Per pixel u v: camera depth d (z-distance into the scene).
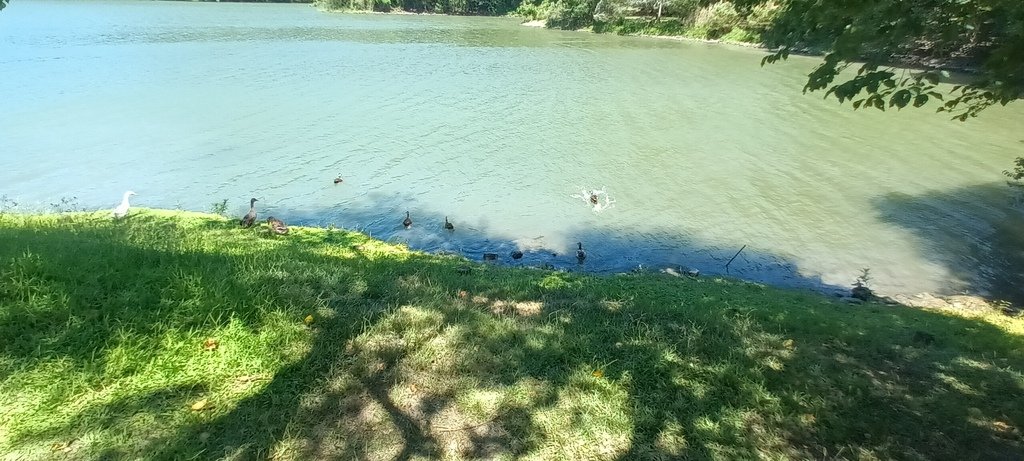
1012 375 5.62
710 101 28.98
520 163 18.97
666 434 4.28
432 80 33.56
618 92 31.09
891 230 14.45
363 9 93.38
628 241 13.67
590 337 5.55
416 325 5.48
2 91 26.78
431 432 4.16
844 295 11.31
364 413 4.28
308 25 66.44
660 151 20.56
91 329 4.81
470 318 5.77
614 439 4.21
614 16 67.62
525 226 14.38
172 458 3.73
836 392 4.93
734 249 13.38
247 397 4.31
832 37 5.73
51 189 15.68
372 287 6.37
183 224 11.80
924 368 5.64
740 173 18.41
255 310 5.37
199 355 4.70
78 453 3.70
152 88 28.70
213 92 28.27
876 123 24.89
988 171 18.88
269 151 19.55
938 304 10.96
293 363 4.72
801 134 23.09
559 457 4.02
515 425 4.29
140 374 4.45
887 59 5.54
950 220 15.06
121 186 16.12
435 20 82.38
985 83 5.89
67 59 36.25
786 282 11.92
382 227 14.12
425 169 18.23
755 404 4.67
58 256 6.26
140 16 69.75
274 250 9.03
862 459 4.14
